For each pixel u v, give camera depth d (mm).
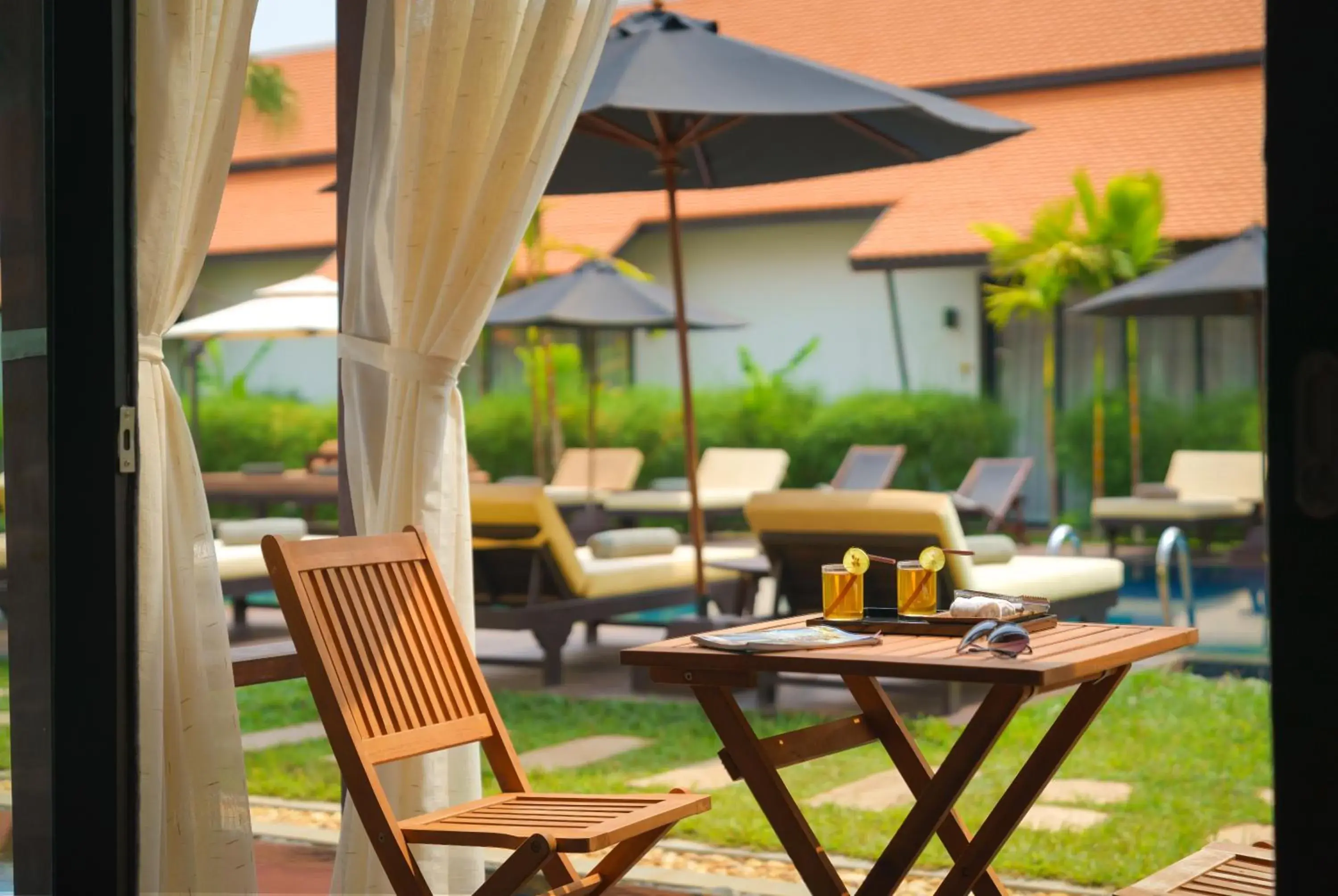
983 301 15625
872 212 15836
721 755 2777
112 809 2676
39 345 2734
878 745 5746
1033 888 3822
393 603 3221
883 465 14312
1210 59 15719
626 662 2758
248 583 8492
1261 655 7738
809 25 18562
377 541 3258
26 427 2756
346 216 3891
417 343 3604
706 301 17156
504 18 3539
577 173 7934
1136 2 16484
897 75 17500
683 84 6504
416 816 3479
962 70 17125
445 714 3189
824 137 7352
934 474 15109
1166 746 5543
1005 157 15953
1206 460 12492
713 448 15148
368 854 3453
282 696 7367
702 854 4266
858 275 16250
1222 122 15250
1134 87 16125
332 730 2891
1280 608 1729
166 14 3250
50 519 2721
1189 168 14953
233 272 19375
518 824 2846
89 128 2693
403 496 3578
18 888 2754
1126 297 11461
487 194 3488
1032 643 2773
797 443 15586
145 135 3232
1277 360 1731
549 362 15945
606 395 16672
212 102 3432
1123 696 6547
